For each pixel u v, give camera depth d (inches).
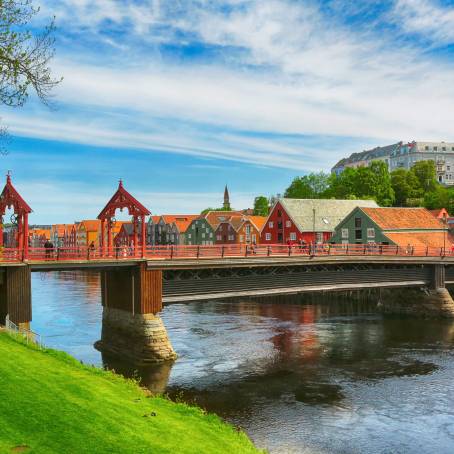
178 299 1519.4
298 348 1568.7
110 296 1561.3
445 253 2390.5
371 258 2004.2
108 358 1438.2
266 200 6023.6
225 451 585.0
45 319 2023.9
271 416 999.6
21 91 736.3
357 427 945.5
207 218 4847.4
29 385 630.5
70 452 475.5
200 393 1141.1
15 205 1318.9
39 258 1503.4
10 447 460.1
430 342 1663.4
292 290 1774.1
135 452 506.3
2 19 718.5
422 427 946.7
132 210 1507.1
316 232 3432.6
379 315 2240.4
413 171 5088.6
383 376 1264.8
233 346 1585.9
